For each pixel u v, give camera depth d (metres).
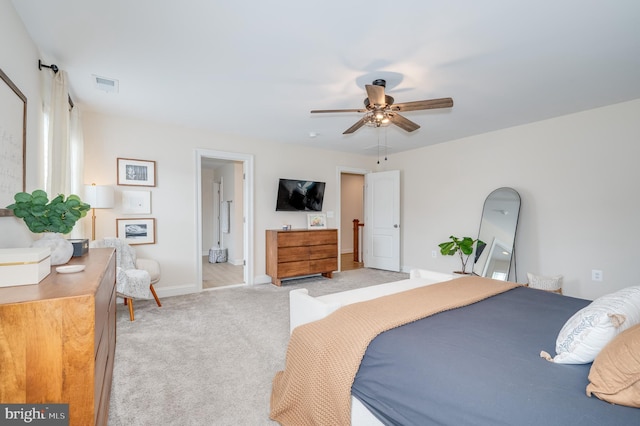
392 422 1.16
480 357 1.16
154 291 3.52
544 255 3.77
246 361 2.26
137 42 2.05
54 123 2.24
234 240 6.35
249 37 1.99
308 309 1.91
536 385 0.98
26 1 1.63
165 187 3.92
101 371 1.14
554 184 3.69
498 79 2.60
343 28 1.89
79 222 2.88
